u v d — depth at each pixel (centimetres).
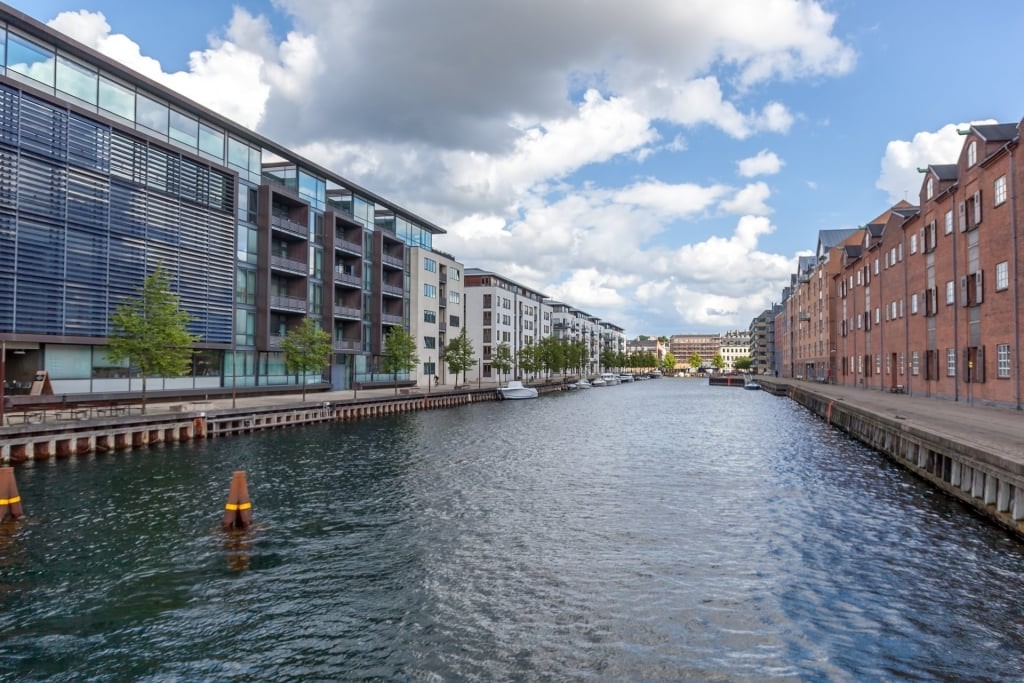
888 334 5450
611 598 1160
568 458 2841
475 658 938
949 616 1076
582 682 870
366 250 6356
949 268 3947
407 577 1270
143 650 964
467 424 4441
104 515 1716
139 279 3569
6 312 2869
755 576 1273
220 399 4294
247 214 4550
